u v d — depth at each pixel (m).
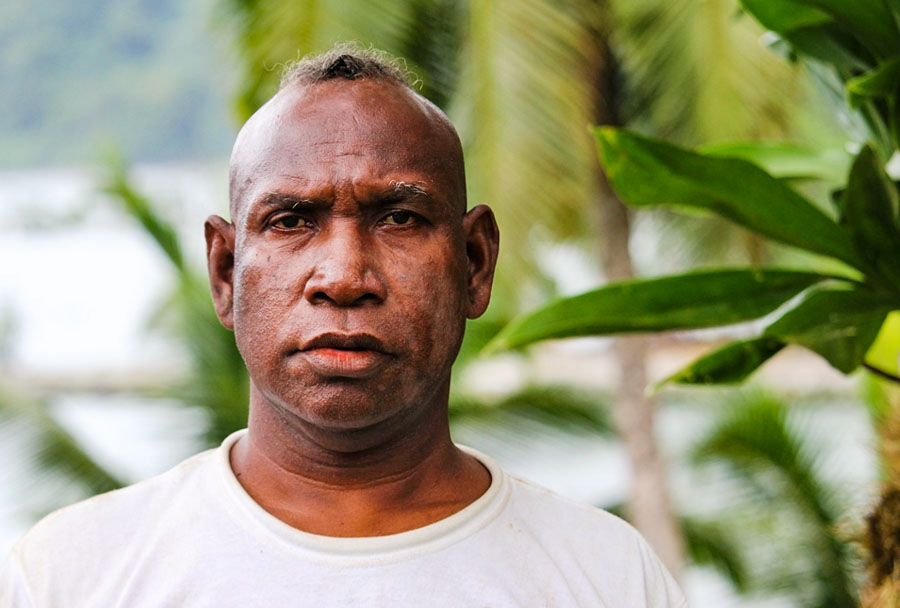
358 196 1.70
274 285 1.71
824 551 7.95
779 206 2.30
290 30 6.13
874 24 2.19
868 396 4.91
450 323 1.75
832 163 2.67
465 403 8.12
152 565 1.73
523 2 6.39
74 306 23.75
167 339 8.19
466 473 1.87
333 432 1.73
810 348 2.28
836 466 8.00
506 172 6.41
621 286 2.39
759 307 2.40
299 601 1.67
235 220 1.79
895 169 3.41
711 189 2.30
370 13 6.21
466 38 6.46
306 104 1.75
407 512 1.79
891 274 2.32
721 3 6.39
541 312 2.43
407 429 1.78
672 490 8.97
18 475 8.16
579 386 8.75
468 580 1.71
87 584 1.73
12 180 41.25
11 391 8.41
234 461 1.88
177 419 7.91
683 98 6.62
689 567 8.74
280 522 1.72
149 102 41.41
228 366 7.98
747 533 8.63
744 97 6.46
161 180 9.22
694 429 8.64
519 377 8.88
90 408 17.88
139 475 8.34
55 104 43.34
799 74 6.44
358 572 1.69
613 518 1.91
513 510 1.83
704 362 2.37
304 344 1.67
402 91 1.79
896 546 2.50
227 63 6.46
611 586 1.82
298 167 1.71
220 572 1.69
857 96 2.21
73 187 34.94
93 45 43.72
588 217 8.00
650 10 6.52
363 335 1.67
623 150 2.26
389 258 1.71
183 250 8.23
